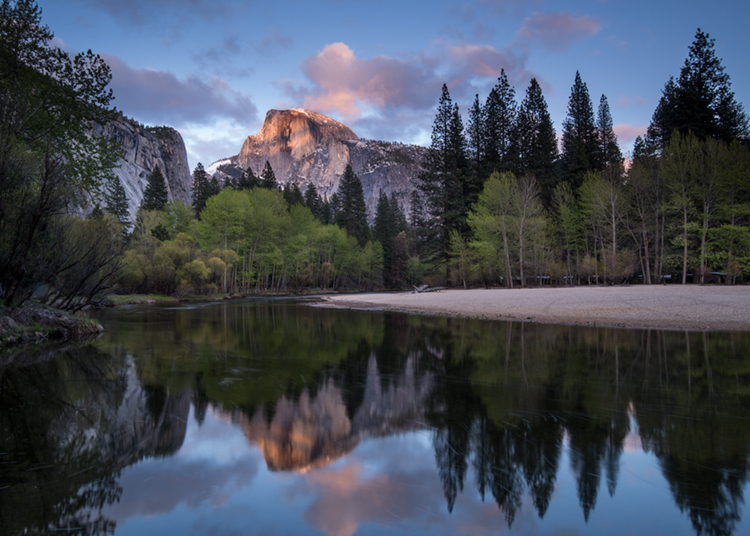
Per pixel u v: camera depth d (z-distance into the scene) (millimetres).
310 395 5906
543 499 2979
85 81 12812
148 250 35469
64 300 14578
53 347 10352
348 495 3033
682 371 7176
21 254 10766
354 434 4340
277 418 4891
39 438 4250
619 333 11500
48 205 10977
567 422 4648
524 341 10586
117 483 3279
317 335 12352
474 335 11844
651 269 36844
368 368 7711
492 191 34969
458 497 3002
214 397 5785
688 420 4684
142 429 4535
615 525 2639
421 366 7867
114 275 17453
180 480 3297
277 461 3701
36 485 3230
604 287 28312
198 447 3986
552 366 7707
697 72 36719
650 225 34781
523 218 33969
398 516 2748
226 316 19422
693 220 31516
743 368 7352
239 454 3842
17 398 5766
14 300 11789
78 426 4617
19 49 11773
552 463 3596
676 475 3350
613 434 4262
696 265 30469
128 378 6969
